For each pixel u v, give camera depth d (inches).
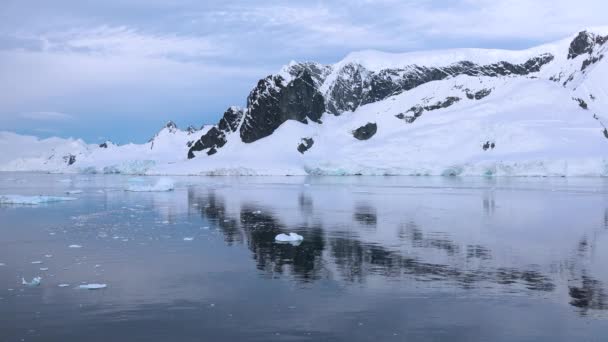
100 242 1678.2
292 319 918.4
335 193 3880.4
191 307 986.7
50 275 1230.3
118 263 1358.3
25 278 1203.9
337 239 1720.0
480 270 1259.8
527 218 2261.3
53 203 3093.0
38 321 911.0
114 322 907.4
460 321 904.3
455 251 1499.8
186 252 1504.7
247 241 1689.2
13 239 1740.9
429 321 905.5
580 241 1657.2
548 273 1226.6
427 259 1389.0
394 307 979.9
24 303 1011.3
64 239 1737.2
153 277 1209.4
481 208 2709.2
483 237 1745.8
